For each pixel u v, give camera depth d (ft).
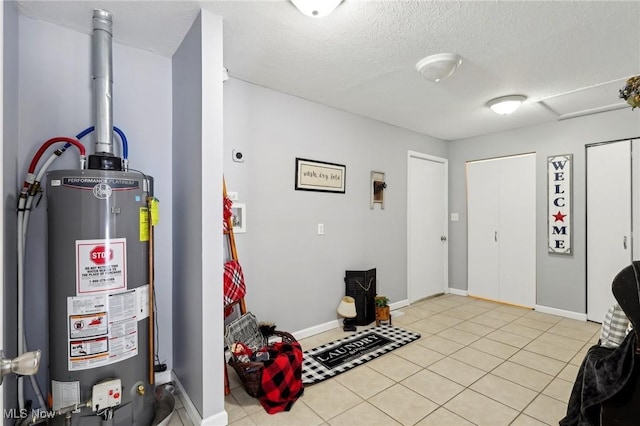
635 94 5.60
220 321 5.89
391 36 6.54
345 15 5.87
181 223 6.73
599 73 8.18
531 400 6.67
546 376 7.63
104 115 5.71
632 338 4.34
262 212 9.05
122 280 5.30
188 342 6.35
